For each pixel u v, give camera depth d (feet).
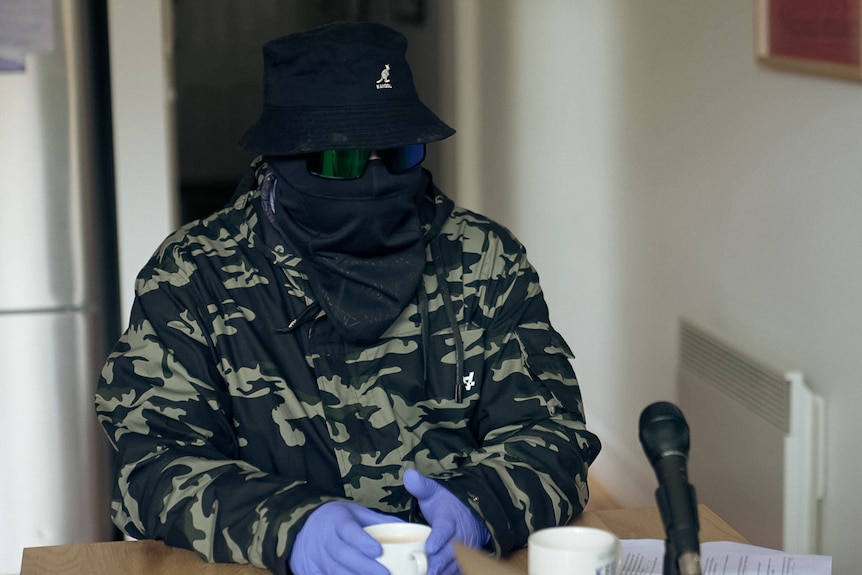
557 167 14.25
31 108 9.67
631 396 12.37
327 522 4.24
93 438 10.19
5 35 9.55
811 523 8.57
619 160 12.29
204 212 19.74
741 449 9.23
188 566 4.70
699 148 10.38
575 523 5.19
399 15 18.28
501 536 4.66
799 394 8.43
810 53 8.25
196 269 5.41
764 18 8.91
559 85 14.01
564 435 5.30
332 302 5.36
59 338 10.02
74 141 9.79
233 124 19.56
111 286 11.12
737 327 9.84
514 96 15.84
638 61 11.65
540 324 5.75
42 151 9.73
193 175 19.63
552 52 14.19
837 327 8.23
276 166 5.35
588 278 13.46
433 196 5.88
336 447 5.33
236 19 19.19
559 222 14.35
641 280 11.90
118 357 5.25
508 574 3.61
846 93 7.93
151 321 5.29
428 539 4.07
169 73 10.72
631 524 5.18
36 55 9.61
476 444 5.56
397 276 5.41
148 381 5.18
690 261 10.71
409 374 5.47
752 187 9.41
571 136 13.69
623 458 12.64
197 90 19.36
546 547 3.53
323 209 5.31
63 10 9.62
